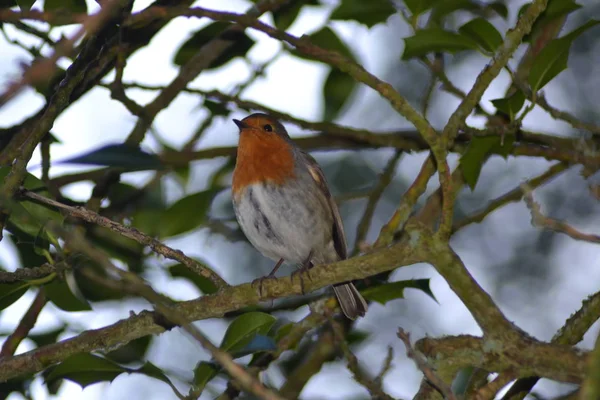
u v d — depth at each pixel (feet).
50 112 24.75
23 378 28.78
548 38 32.96
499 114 33.99
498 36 29.04
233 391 27.14
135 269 32.60
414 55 30.25
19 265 29.50
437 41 29.55
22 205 27.63
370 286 30.96
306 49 27.96
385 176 39.09
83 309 29.09
